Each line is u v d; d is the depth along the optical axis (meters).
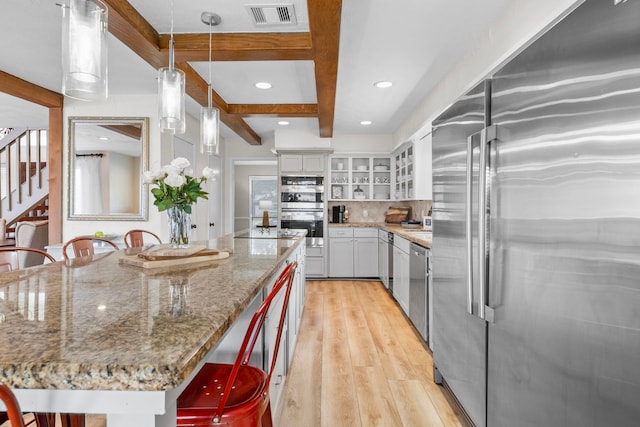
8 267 1.73
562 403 1.03
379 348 2.99
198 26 2.49
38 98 3.73
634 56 0.78
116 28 2.28
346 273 5.82
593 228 0.90
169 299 1.03
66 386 0.59
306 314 3.92
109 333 0.75
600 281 0.88
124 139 4.04
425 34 2.61
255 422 1.03
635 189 0.78
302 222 5.88
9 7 2.31
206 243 2.65
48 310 0.91
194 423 0.96
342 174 6.32
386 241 5.04
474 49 2.76
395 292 4.37
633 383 0.80
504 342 1.35
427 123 4.03
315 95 4.09
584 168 0.93
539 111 1.12
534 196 1.15
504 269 1.33
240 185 9.25
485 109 1.50
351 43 2.75
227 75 3.48
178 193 1.86
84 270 1.50
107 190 4.05
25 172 6.02
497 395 1.43
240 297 1.05
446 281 2.08
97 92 1.38
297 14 2.34
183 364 0.62
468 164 1.59
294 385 2.37
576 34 0.96
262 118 5.03
